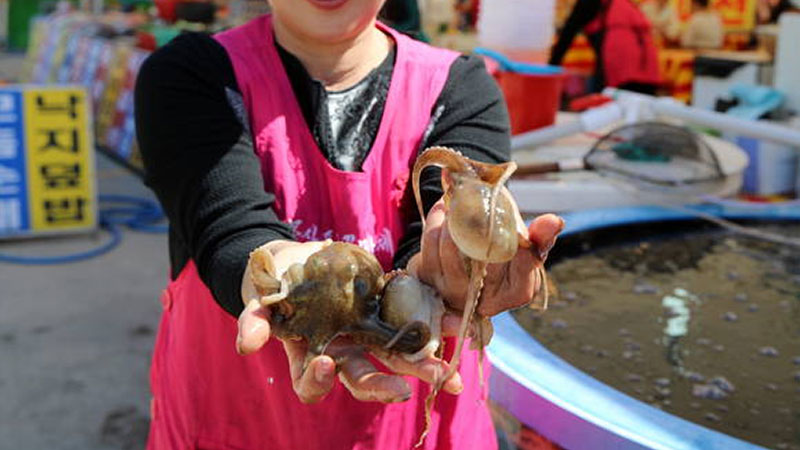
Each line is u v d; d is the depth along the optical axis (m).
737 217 2.69
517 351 1.65
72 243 5.14
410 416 1.30
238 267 1.07
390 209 1.31
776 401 1.61
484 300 0.96
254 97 1.27
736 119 2.86
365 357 0.96
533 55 3.22
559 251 2.43
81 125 5.13
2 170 5.02
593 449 1.41
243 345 0.87
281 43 1.33
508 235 0.87
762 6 4.75
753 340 1.88
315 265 0.95
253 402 1.31
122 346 3.71
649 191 2.72
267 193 1.21
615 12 4.39
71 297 4.27
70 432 2.98
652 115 3.13
